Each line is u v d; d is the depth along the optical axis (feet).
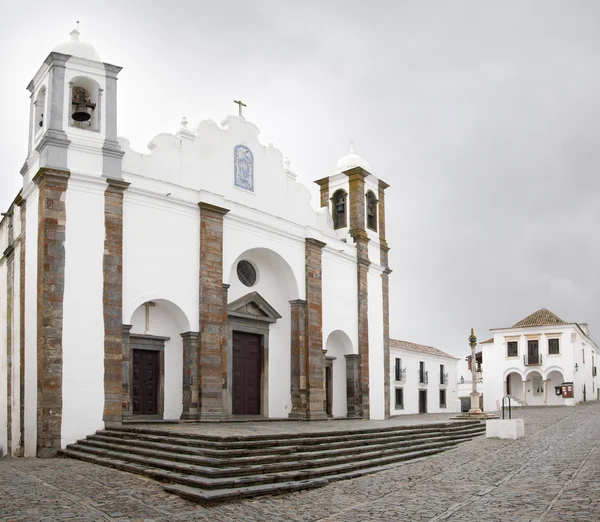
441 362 171.73
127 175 70.64
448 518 34.01
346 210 107.14
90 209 66.90
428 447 63.77
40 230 64.85
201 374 74.59
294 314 91.71
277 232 88.48
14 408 70.13
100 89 70.03
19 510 35.68
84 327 64.80
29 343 66.95
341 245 101.40
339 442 56.24
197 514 36.01
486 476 47.21
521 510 34.88
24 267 69.97
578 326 186.19
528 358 185.68
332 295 98.43
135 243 71.05
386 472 50.34
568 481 43.34
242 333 86.22
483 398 190.70
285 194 92.63
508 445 67.51
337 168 110.42
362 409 101.35
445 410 170.91
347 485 44.80
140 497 39.58
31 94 73.36
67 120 67.31
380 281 110.63
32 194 69.36
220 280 78.38
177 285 74.54
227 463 43.96
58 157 65.77
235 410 83.82
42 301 63.00
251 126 88.17
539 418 112.68
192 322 75.46
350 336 101.50
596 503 35.45
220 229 79.41
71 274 64.75
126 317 68.95
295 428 62.54
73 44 70.23
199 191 78.18
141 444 53.72
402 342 162.50
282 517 35.63
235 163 84.99
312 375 90.89
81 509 36.35
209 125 82.02
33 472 48.67
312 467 47.80
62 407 62.34
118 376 66.23
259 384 87.76
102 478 45.47
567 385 179.22
